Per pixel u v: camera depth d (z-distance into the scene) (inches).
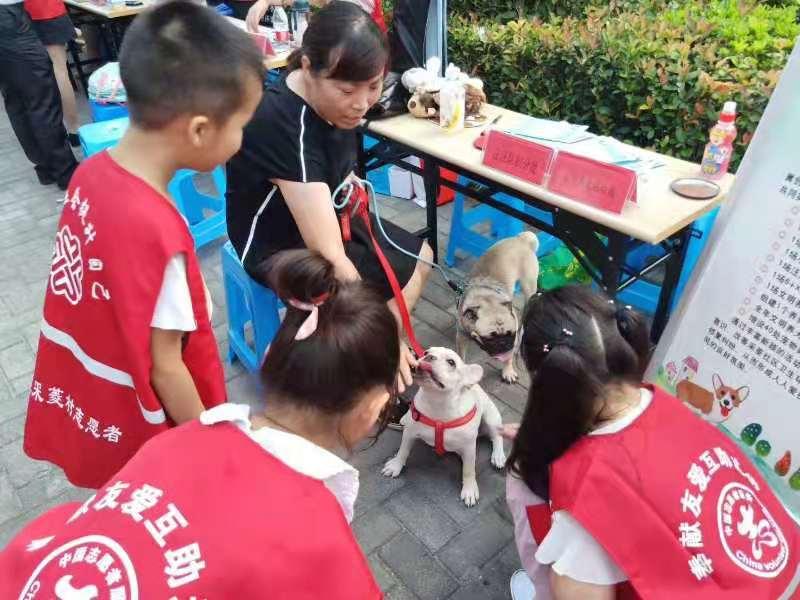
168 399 52.4
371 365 37.2
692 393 70.6
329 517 33.9
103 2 197.8
